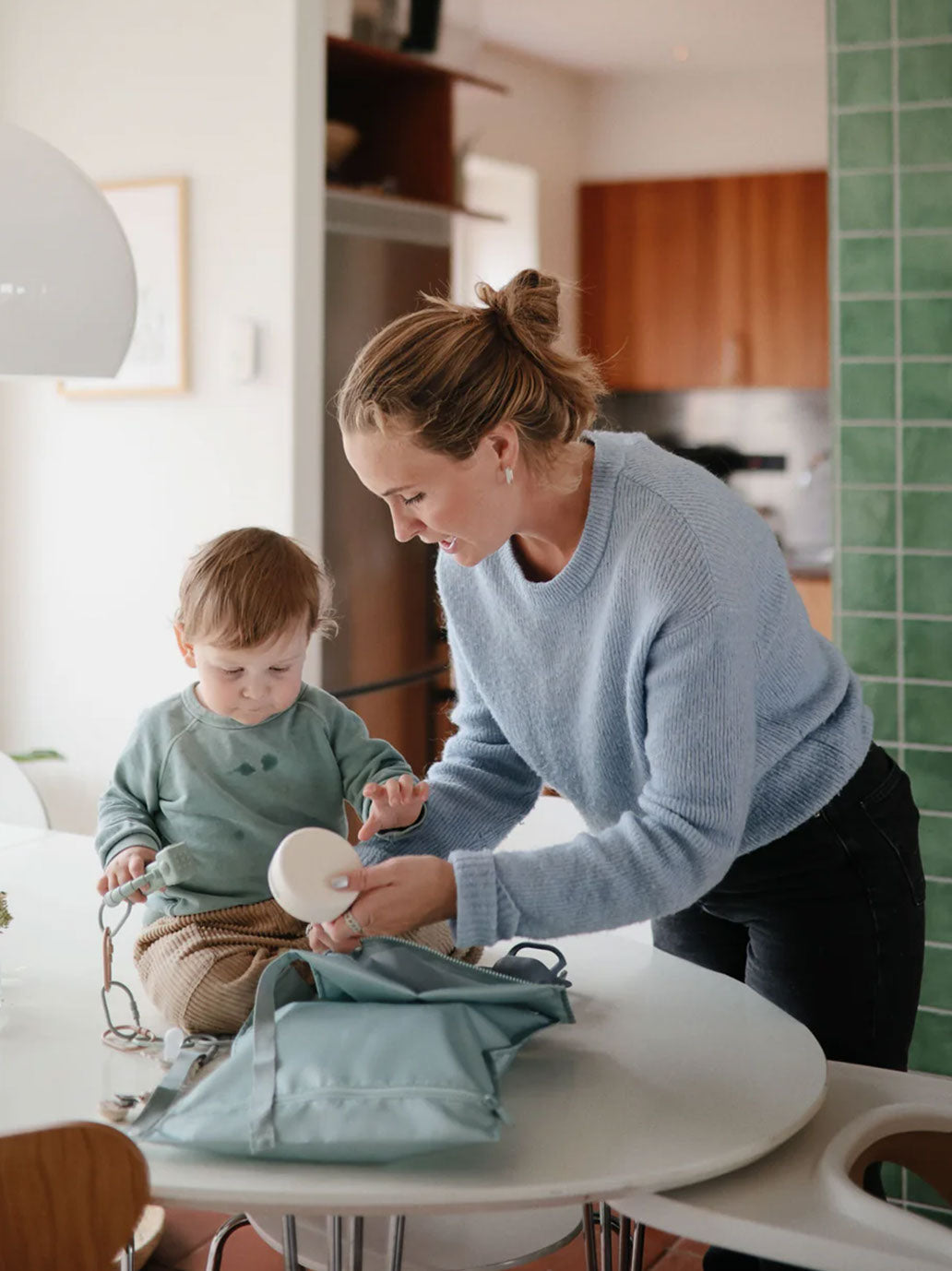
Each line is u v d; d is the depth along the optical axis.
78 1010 1.35
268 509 3.19
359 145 4.02
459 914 1.18
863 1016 1.54
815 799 1.46
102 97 3.33
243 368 3.17
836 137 2.41
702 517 1.26
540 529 1.34
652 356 5.71
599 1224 1.72
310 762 1.45
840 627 2.48
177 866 1.32
